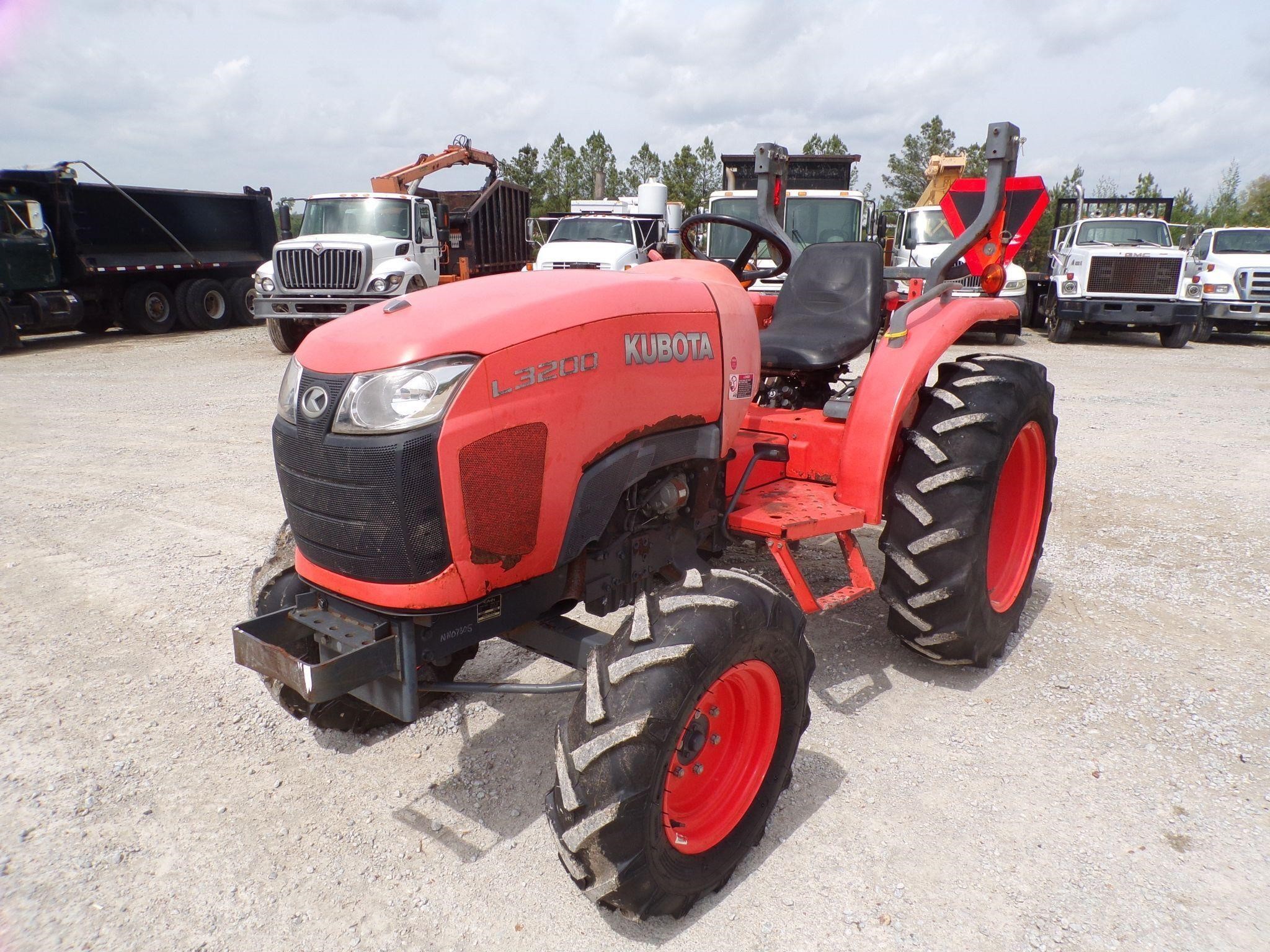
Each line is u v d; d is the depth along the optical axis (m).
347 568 2.18
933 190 17.73
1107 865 2.38
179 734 3.09
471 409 2.06
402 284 12.33
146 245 15.47
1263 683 3.32
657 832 2.04
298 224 18.14
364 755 2.97
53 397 9.53
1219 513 5.26
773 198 4.02
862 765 2.85
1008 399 3.24
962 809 2.62
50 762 2.91
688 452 2.69
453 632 2.24
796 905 2.27
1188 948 2.10
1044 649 3.63
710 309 2.73
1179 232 17.83
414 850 2.51
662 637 2.10
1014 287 13.89
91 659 3.62
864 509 3.15
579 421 2.28
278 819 2.64
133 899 2.31
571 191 39.28
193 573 4.50
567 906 2.29
